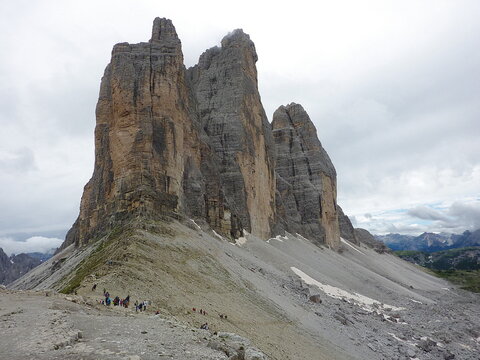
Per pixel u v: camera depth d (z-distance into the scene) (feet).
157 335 75.46
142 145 253.03
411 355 183.52
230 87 445.78
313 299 237.66
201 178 316.81
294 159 623.36
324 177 613.11
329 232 585.22
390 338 208.13
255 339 129.70
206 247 234.58
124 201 246.88
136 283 141.38
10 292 112.88
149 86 270.46
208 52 501.56
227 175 387.14
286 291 236.63
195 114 345.51
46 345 61.36
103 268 154.92
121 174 255.70
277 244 420.77
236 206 375.25
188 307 137.28
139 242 189.16
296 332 162.40
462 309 372.79
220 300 163.43
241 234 348.18
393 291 369.50
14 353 57.72
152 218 232.12
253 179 416.05
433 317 294.46
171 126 274.36
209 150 354.54
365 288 358.43
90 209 321.11
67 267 246.47
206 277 185.47
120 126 261.03
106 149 305.53
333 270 388.78
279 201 522.06
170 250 198.39
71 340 65.36
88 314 91.56
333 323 200.75
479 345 232.94
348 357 155.53
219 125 417.49
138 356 59.67
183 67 325.62
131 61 276.00
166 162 263.90
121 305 114.42
